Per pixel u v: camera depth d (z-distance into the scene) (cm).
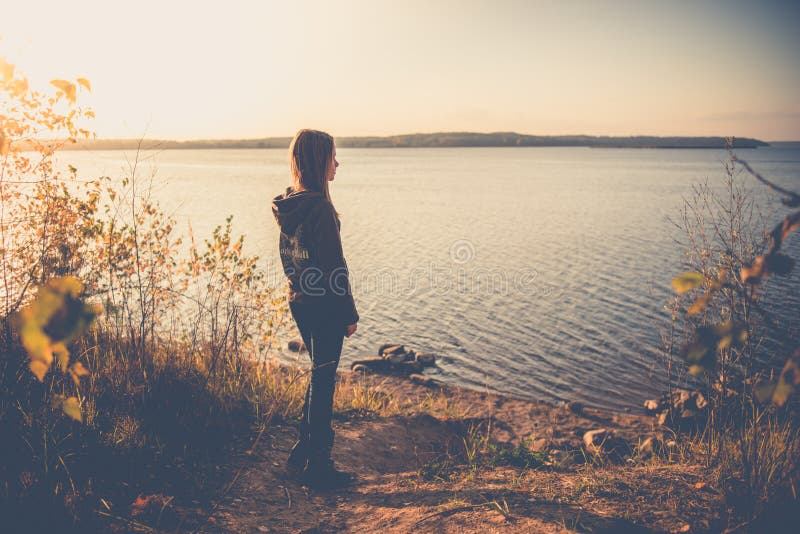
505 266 2169
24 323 103
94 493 244
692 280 144
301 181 301
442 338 1315
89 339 381
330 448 323
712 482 280
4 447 244
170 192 5103
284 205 296
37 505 217
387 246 2588
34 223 342
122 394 336
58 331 104
